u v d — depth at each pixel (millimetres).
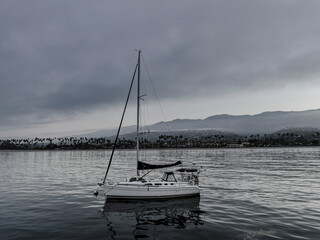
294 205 21234
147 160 93188
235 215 18344
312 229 15203
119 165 73188
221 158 101750
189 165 64438
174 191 23797
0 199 24578
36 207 21250
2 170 56969
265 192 27375
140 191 22938
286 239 13680
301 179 37938
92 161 94938
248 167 59625
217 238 13969
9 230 15516
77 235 14695
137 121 25547
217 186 31531
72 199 24516
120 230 15539
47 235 14695
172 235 14562
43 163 83062
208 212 19312
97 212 19672
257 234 14461
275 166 61875
